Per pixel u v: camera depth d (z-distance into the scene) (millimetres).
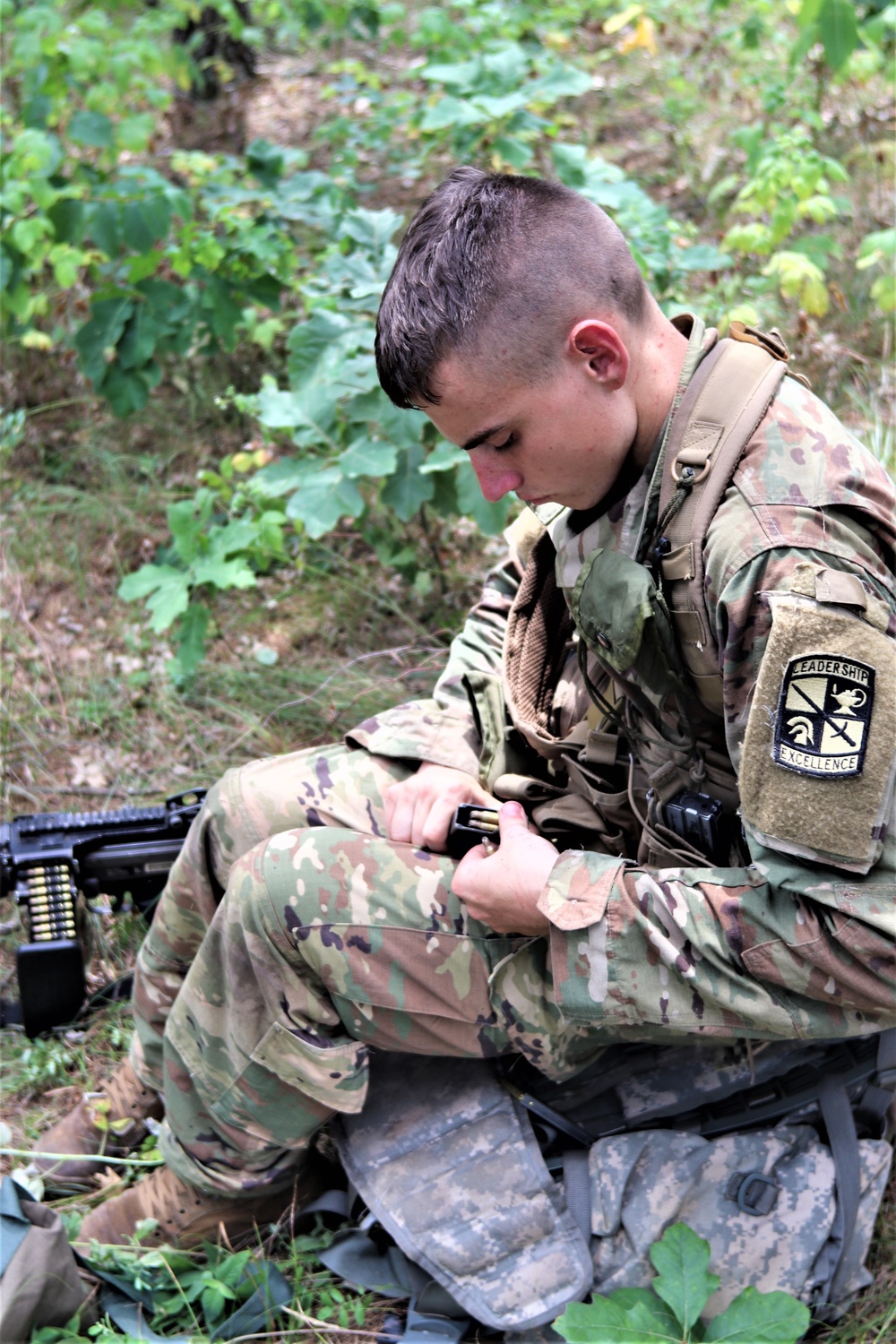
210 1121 1772
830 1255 1690
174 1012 1761
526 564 1942
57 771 2842
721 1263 1667
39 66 3891
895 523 1469
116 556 3400
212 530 3002
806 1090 1753
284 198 3762
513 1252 1682
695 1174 1710
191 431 3811
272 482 2920
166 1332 1772
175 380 3988
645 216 3354
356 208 3396
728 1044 1740
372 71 5555
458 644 2100
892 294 3404
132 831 2299
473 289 1426
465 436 1520
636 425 1526
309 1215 1906
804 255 3420
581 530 1631
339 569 3338
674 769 1627
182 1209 1847
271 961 1647
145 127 3627
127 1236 1870
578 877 1550
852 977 1437
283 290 3857
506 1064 1827
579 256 1443
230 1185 1790
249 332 3680
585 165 3426
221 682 3035
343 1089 1681
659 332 1538
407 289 1460
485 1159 1725
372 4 4785
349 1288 1814
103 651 3166
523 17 4664
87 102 3883
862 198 4188
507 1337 1680
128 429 3834
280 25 5684
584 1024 1552
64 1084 2223
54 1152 2055
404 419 2828
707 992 1484
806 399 1505
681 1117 1788
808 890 1412
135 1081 2061
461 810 1726
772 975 1462
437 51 4430
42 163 3391
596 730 1762
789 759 1388
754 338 1563
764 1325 1556
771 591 1395
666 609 1500
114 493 3580
